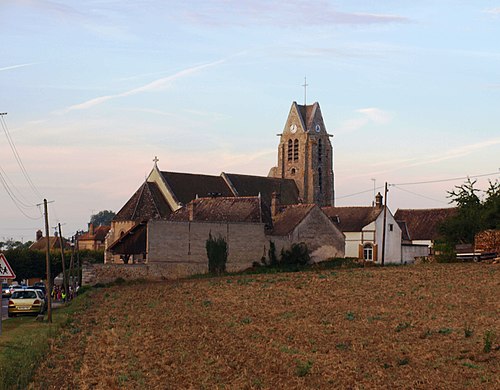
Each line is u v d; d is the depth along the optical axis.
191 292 54.16
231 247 78.81
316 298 45.09
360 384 22.31
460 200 83.44
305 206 86.25
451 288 46.28
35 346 30.81
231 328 34.47
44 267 108.00
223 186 110.62
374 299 42.97
